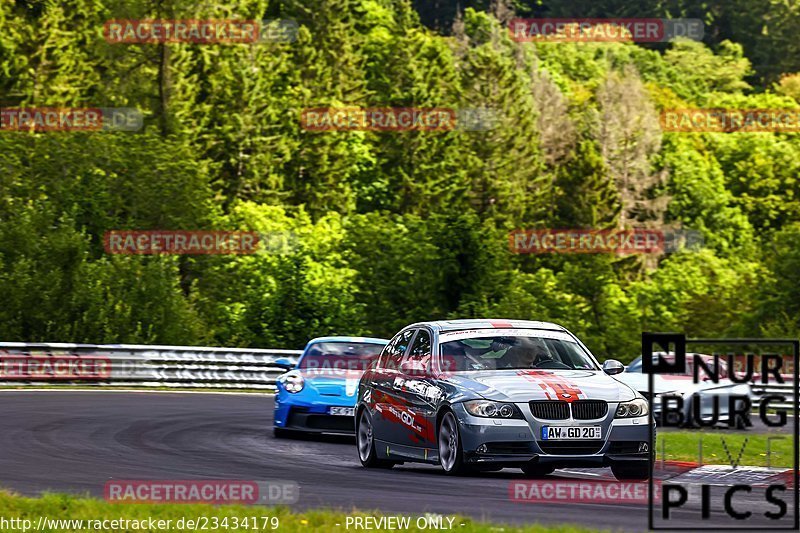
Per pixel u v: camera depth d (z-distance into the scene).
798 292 109.50
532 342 33.28
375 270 105.12
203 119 180.88
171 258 97.12
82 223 107.69
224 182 179.50
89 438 41.53
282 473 32.19
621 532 20.78
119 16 162.75
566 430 29.69
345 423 45.03
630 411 30.27
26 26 182.88
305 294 102.19
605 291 116.88
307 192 196.75
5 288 88.44
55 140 118.56
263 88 192.50
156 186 116.38
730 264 199.25
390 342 36.81
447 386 31.42
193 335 95.06
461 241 101.56
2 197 113.06
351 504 24.98
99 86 176.25
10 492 25.53
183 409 57.97
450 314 99.38
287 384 46.03
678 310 142.12
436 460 31.62
